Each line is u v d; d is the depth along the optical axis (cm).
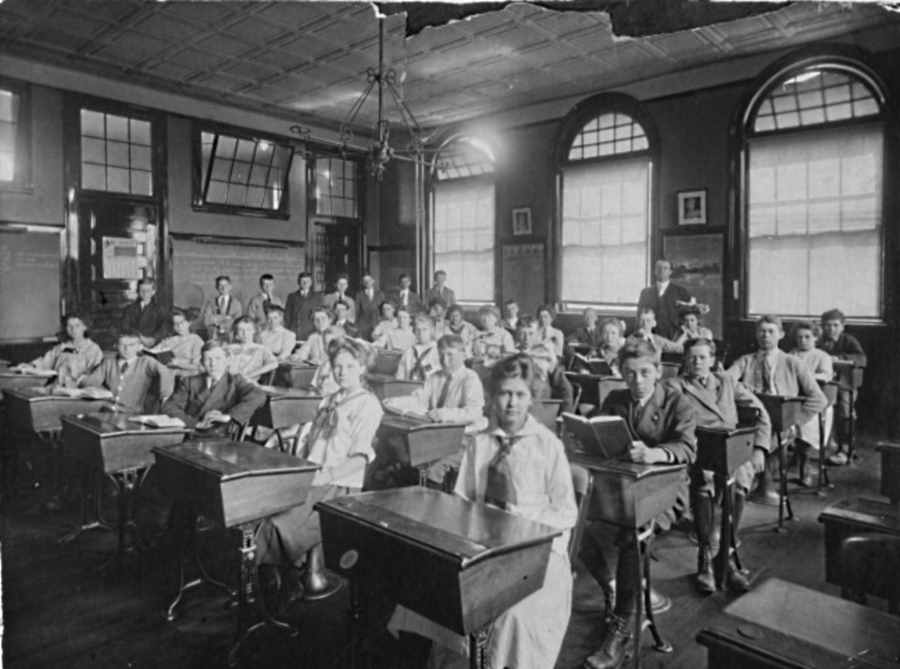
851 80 641
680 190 755
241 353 547
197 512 276
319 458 288
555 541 202
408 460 321
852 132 641
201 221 858
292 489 246
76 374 519
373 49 692
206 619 269
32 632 256
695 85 741
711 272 735
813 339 512
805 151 671
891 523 195
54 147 722
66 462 407
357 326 909
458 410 348
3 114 689
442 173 1016
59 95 725
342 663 217
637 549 225
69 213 733
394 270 1075
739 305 714
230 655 234
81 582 304
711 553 302
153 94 803
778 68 672
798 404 380
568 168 861
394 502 194
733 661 126
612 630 235
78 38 666
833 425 561
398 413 360
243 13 608
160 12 607
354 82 804
